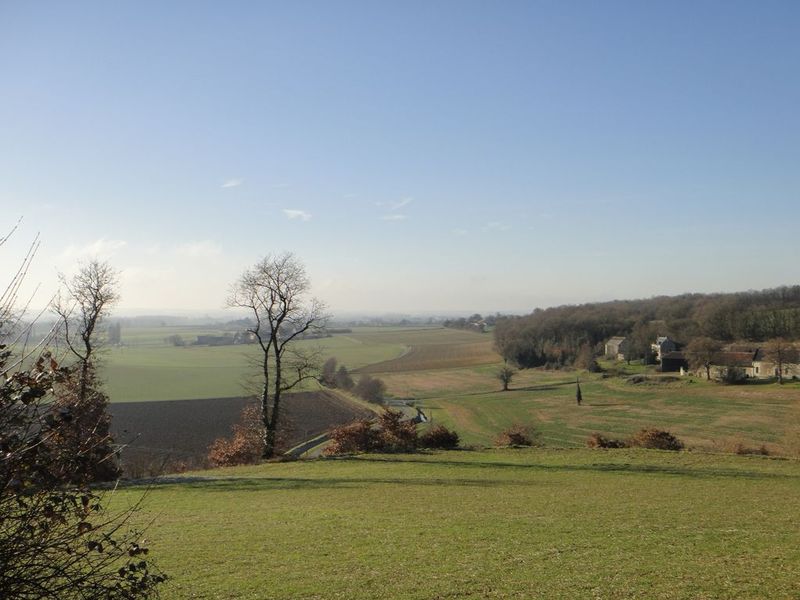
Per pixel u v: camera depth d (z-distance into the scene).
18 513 5.98
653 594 10.93
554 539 15.30
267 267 39.09
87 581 6.36
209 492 23.62
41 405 6.29
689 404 81.69
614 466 30.94
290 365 41.00
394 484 25.64
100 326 33.94
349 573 12.29
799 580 11.71
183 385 92.94
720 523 17.38
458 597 10.84
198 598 10.60
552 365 125.81
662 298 162.50
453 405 91.00
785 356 93.50
